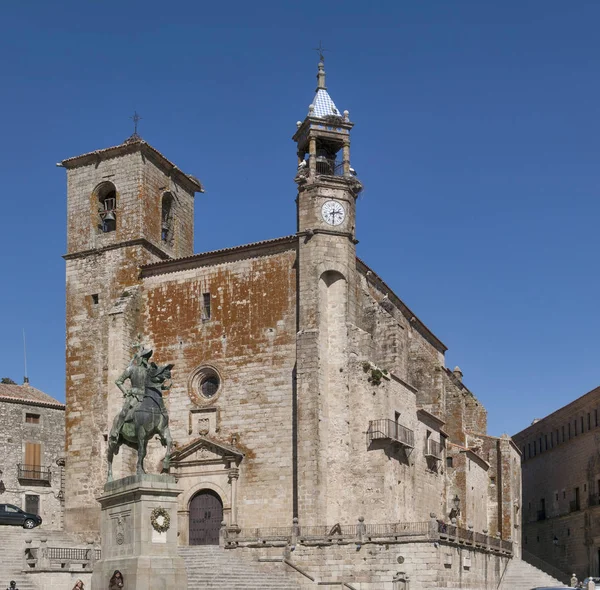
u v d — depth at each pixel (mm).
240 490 59375
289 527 54781
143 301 65562
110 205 69438
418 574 48938
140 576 35188
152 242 67688
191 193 73938
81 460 64000
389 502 57219
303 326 59031
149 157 68812
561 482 97438
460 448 71375
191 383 62688
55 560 50281
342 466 57562
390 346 62938
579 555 91375
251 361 61250
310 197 60938
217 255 63781
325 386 58531
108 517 38375
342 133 63031
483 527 76875
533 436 107250
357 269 64250
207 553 52438
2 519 60812
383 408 57844
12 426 77312
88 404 64938
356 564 50281
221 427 61031
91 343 66188
